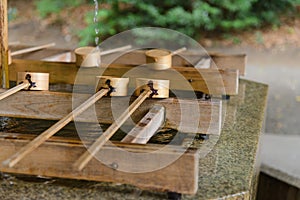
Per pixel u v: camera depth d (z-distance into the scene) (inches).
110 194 42.5
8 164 35.1
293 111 156.9
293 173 89.8
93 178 41.4
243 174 48.3
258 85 93.5
